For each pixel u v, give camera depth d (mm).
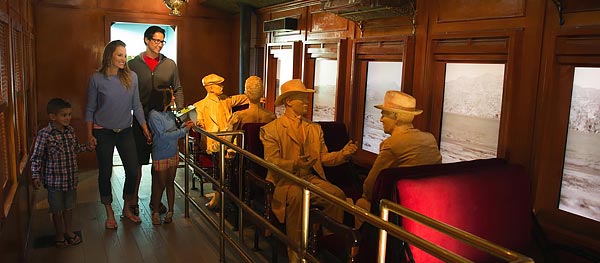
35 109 5863
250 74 6570
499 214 2572
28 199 4020
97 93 3928
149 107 4473
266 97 6219
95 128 4004
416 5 3686
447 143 3576
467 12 3266
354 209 1940
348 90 4582
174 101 4387
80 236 3977
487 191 2527
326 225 2340
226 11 7219
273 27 5637
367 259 2523
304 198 2369
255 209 3719
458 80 3443
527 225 2717
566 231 2713
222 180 3441
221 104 5051
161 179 4207
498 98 3135
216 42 7324
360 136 4551
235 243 3264
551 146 2818
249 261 2990
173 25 7016
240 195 3363
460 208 2414
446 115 3568
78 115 6578
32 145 4766
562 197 2803
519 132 2932
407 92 3773
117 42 3908
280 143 3561
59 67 6426
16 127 3377
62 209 3725
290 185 3309
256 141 3855
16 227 3014
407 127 2998
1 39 2885
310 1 5086
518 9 2922
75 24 6453
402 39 3793
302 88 3580
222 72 7426
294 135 3574
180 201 5082
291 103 3604
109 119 3996
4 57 3074
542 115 2787
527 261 1383
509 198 2629
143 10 6805
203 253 3721
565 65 2715
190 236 4059
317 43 5023
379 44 4125
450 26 3410
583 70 2650
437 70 3598
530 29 2852
